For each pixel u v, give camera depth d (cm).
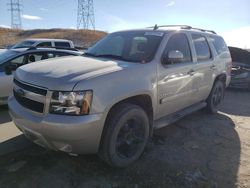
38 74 364
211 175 394
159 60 442
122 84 370
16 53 719
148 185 362
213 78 633
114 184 360
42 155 424
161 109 461
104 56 468
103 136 367
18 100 390
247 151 478
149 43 464
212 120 641
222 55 684
